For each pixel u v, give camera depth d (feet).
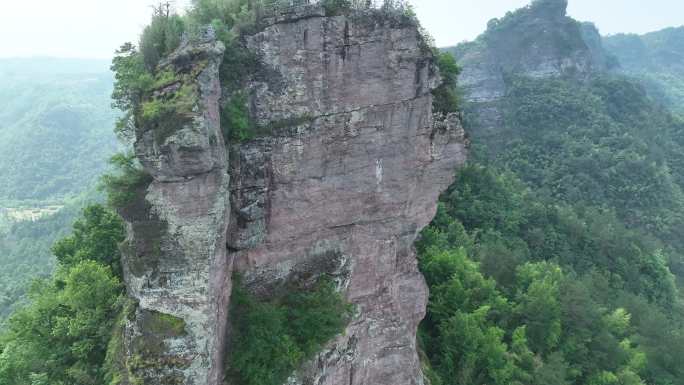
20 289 202.90
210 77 59.98
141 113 57.41
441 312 128.36
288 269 80.12
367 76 74.84
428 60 78.18
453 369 118.42
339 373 85.25
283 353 73.15
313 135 74.23
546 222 226.58
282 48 69.82
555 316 146.30
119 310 79.15
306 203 77.77
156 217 60.08
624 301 181.68
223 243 64.64
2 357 80.64
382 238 88.69
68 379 76.95
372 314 91.56
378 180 82.02
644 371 150.51
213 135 59.11
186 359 61.05
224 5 73.41
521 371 125.29
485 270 166.50
